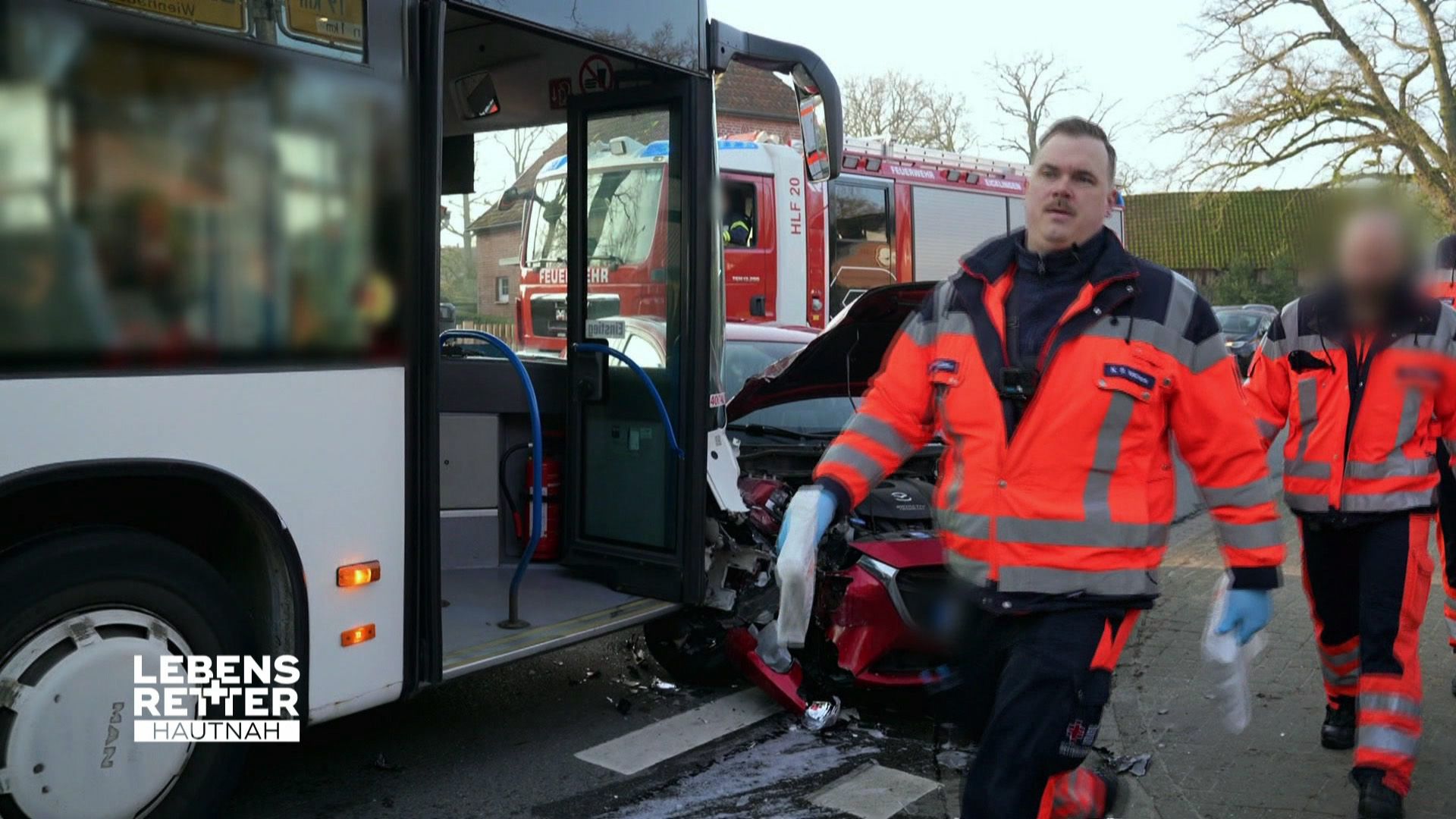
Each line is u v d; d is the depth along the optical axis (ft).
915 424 9.82
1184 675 18.35
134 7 10.71
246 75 11.54
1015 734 8.88
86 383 10.28
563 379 19.10
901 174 53.47
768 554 16.78
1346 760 14.96
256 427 11.55
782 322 45.52
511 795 14.06
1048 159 9.14
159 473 10.74
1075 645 8.92
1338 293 13.92
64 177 10.21
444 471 18.21
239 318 11.45
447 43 18.78
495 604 16.49
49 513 11.25
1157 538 9.15
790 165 45.83
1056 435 8.98
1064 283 9.24
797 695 16.70
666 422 16.66
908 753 15.69
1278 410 14.78
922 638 16.12
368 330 12.60
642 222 17.56
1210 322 9.20
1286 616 21.50
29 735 10.11
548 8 14.67
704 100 17.06
